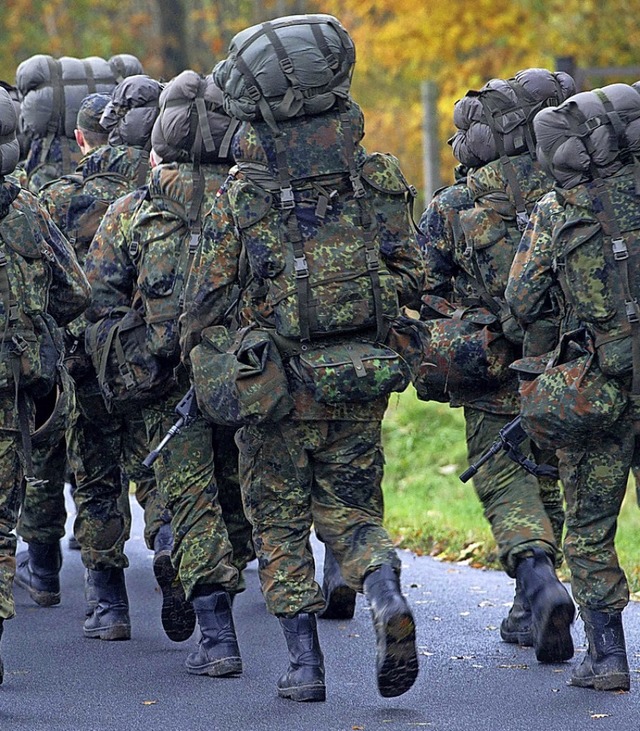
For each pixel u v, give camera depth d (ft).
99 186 74.02
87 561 74.69
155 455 61.77
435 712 59.93
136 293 67.36
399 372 57.16
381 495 59.52
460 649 71.46
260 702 61.72
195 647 72.79
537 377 60.23
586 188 57.82
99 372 66.64
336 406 57.57
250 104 56.75
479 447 69.41
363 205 57.57
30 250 60.75
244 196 56.95
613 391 57.98
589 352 58.18
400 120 292.61
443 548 100.17
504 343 67.97
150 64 386.32
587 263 57.41
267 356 56.95
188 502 65.16
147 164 74.38
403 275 58.39
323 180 57.21
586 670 62.28
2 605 59.36
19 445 60.85
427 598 84.23
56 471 80.64
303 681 61.31
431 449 138.82
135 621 79.46
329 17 58.23
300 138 57.16
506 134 68.18
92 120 79.56
